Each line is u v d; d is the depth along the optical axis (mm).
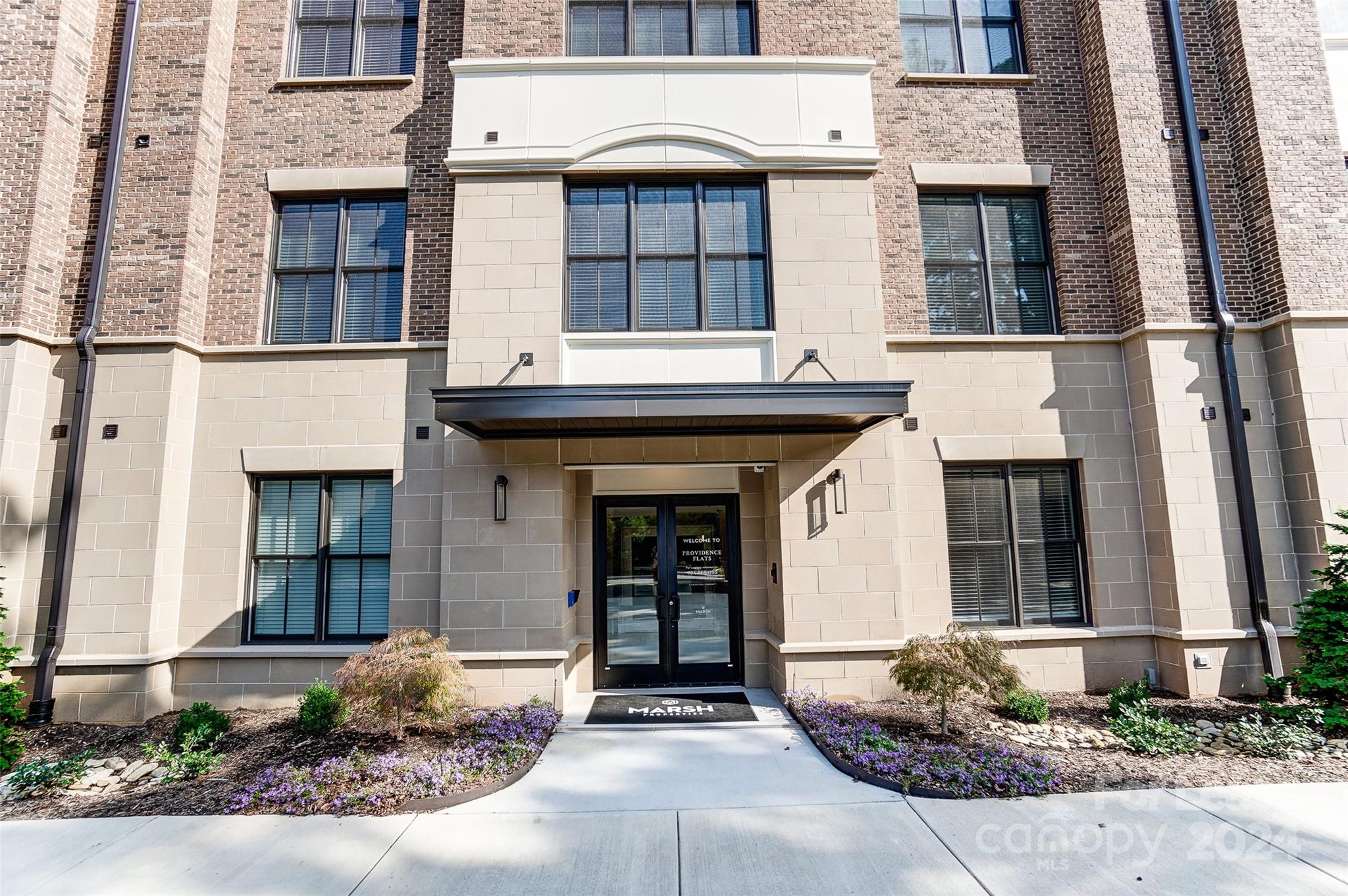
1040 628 8773
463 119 8766
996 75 9844
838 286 8562
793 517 8273
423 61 9625
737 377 8445
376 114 9469
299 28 10000
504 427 7664
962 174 9484
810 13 9500
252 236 9141
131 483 8047
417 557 8477
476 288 8453
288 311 9227
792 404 7059
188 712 7172
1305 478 8250
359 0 10055
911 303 9188
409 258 9086
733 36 9617
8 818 5312
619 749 6742
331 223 9398
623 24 9625
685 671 9203
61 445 8234
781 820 5172
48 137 8477
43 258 8367
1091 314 9227
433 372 8789
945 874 4375
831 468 8359
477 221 8594
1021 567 8914
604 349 8477
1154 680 8523
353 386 8758
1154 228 8953
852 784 5828
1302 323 8445
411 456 8633
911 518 8758
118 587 7863
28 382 8102
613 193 8945
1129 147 9156
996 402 8961
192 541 8438
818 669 8086
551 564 8055
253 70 9586
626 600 9352
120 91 8797
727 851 4715
